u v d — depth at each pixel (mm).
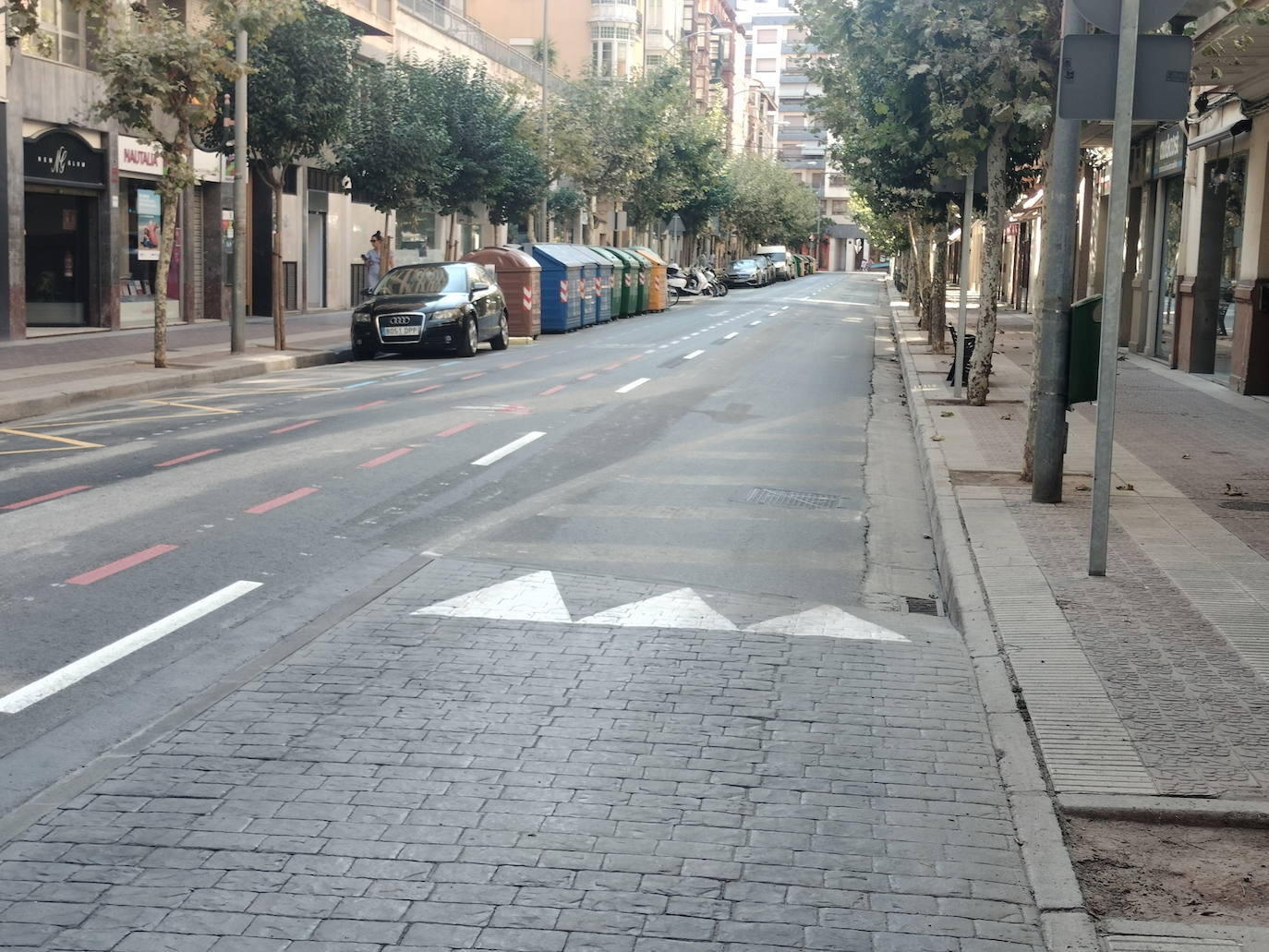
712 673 6684
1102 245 32812
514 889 4324
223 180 34188
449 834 4734
